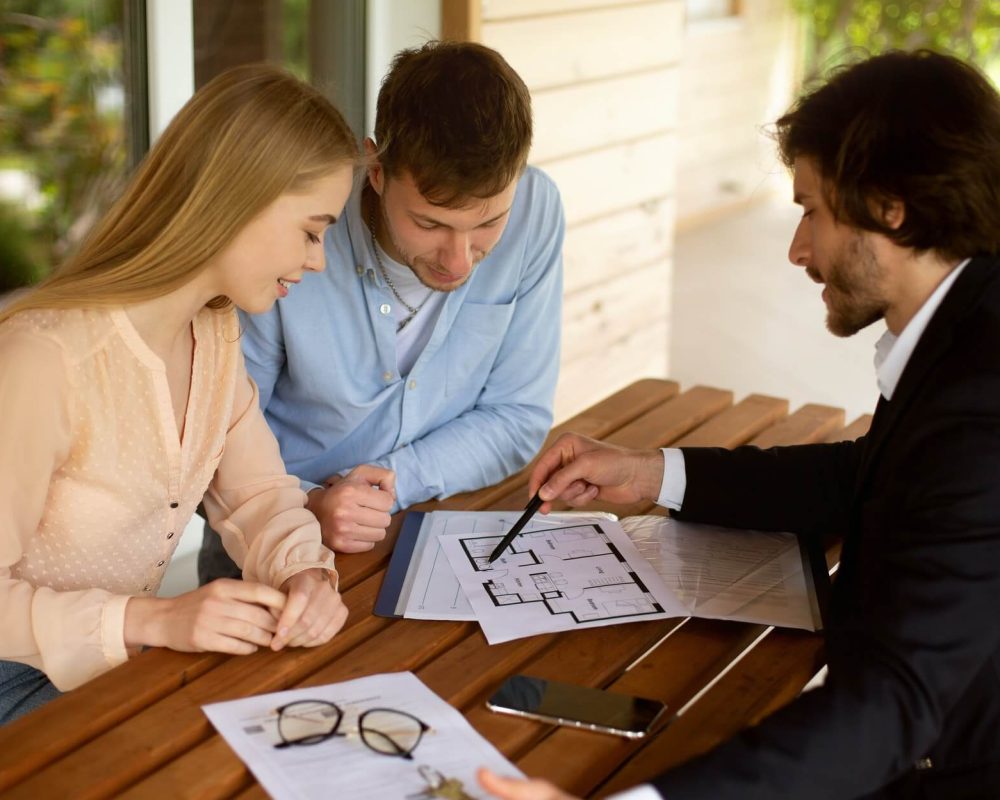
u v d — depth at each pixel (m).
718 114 7.30
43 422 1.41
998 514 1.16
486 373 2.03
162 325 1.49
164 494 1.55
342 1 2.96
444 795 1.12
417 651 1.39
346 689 1.30
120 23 2.60
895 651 1.15
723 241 7.00
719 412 2.27
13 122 2.65
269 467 1.67
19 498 1.42
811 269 1.36
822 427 2.19
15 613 1.39
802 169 1.30
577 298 3.91
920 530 1.18
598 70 3.73
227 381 1.61
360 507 1.65
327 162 1.41
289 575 1.49
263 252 1.42
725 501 1.71
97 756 1.18
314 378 1.90
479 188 1.58
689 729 1.26
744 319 5.70
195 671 1.34
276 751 1.18
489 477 1.94
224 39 2.77
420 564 1.60
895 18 7.14
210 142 1.38
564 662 1.39
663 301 4.41
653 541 1.69
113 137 2.68
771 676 1.37
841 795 1.12
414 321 1.91
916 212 1.23
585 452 1.72
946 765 1.26
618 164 3.94
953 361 1.24
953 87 1.23
